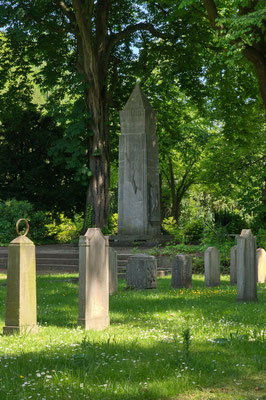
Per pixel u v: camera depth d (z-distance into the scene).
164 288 15.34
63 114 30.62
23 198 36.03
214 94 34.25
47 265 23.08
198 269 20.89
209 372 5.65
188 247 22.56
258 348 6.89
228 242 21.77
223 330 8.20
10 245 8.02
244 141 33.28
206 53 33.38
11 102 35.03
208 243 22.28
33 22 29.62
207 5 20.36
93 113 30.36
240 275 12.23
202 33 31.08
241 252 12.23
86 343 6.89
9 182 37.12
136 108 28.66
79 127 29.62
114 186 48.59
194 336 7.68
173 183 46.25
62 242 36.41
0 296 13.41
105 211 30.89
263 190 24.11
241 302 12.11
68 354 6.38
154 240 27.55
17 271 7.95
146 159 28.50
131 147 28.69
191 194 51.44
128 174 28.70
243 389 5.12
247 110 32.66
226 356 6.45
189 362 5.98
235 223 25.31
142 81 35.56
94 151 30.36
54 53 32.25
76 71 31.23
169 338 7.44
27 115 36.84
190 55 32.59
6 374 5.42
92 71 29.67
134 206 28.55
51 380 5.25
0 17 27.48
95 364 5.85
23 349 6.75
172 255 21.94
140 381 5.30
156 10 31.84
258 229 24.30
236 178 33.59
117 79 33.81
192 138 42.53
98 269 8.81
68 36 33.66
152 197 28.72
